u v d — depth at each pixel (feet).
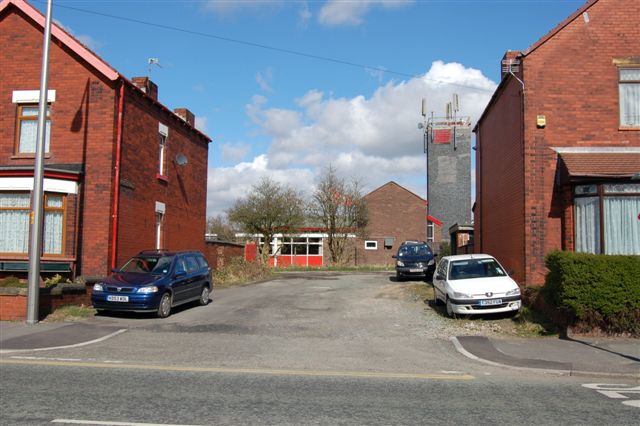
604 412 19.22
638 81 47.52
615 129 47.24
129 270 46.70
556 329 36.45
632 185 43.21
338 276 97.25
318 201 150.30
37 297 40.06
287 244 152.97
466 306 41.16
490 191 64.28
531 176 46.98
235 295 61.05
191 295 49.19
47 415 18.17
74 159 53.11
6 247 49.96
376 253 154.10
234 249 98.17
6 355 29.84
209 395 21.07
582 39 47.83
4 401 19.94
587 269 34.24
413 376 25.17
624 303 33.96
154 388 22.17
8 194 50.37
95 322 41.09
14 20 55.31
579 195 44.86
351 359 29.32
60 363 27.45
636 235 43.09
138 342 33.83
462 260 47.39
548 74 47.67
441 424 17.58
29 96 54.39
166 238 67.00
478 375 25.67
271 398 20.70
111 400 20.18
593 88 47.52
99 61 52.85
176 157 69.97
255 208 135.33
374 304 53.01
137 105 58.54
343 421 17.80
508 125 53.62
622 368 26.61
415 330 38.91
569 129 47.29
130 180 56.75
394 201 156.35
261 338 35.65
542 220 46.70
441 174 174.19
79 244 52.03
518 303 41.27
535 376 25.67
